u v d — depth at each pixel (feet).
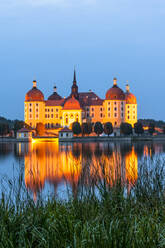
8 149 370.12
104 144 472.03
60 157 261.65
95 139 577.43
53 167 185.16
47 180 121.39
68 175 140.36
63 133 568.41
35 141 588.50
